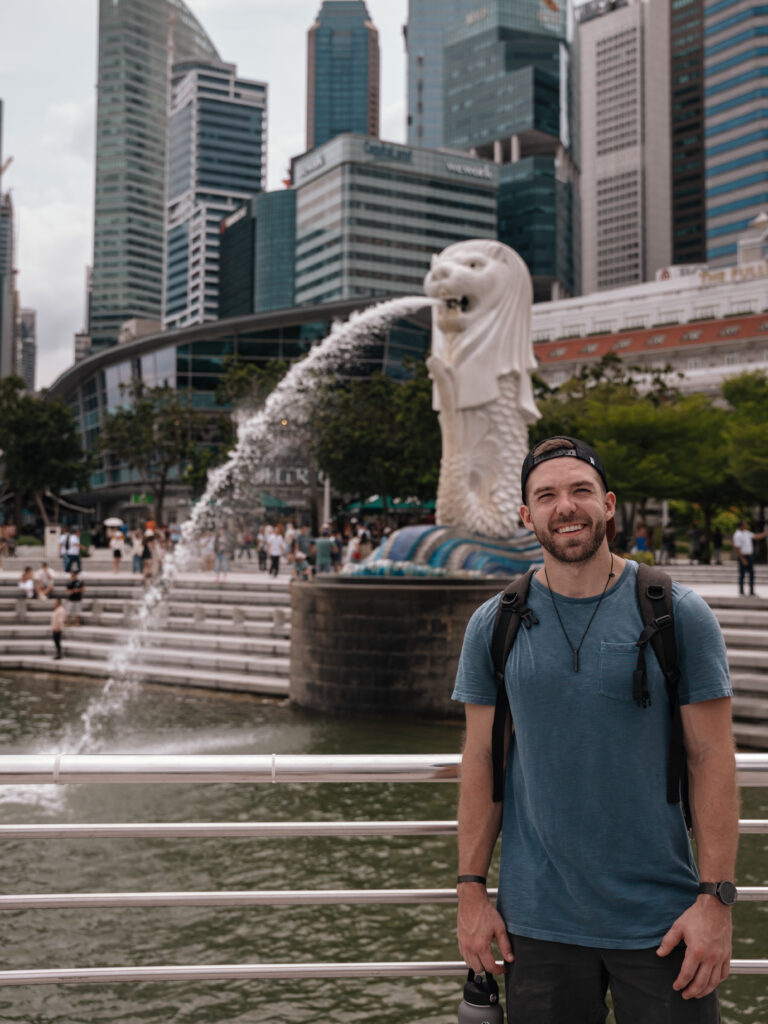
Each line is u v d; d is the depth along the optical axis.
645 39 167.50
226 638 15.52
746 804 7.61
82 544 36.03
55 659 16.00
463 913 1.93
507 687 1.89
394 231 106.50
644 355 71.38
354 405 39.44
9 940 5.09
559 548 1.87
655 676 1.79
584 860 1.79
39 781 2.15
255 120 166.00
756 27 113.25
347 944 5.04
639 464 35.31
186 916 5.42
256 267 117.31
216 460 43.50
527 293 14.62
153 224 177.12
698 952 1.71
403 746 9.69
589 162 174.12
